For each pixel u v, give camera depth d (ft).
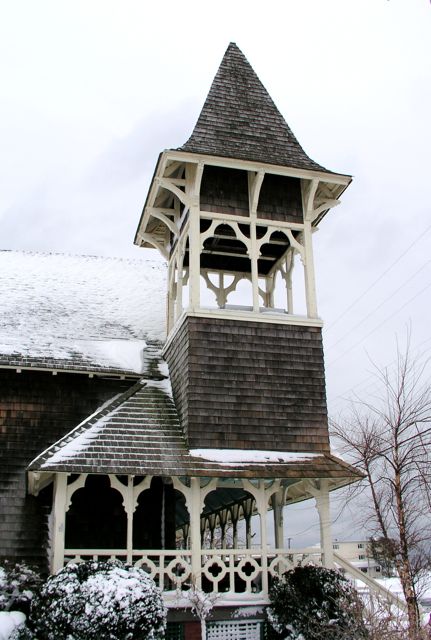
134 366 57.00
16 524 49.93
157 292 72.79
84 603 36.88
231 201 57.06
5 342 55.52
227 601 45.60
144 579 39.37
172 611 44.47
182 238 58.85
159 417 51.49
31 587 43.52
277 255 65.51
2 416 53.06
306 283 56.49
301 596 43.04
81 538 50.67
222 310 53.11
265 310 56.65
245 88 64.49
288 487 56.49
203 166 55.16
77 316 64.13
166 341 60.13
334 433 62.28
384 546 52.31
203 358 51.37
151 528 52.31
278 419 51.37
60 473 45.70
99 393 56.08
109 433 48.62
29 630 38.86
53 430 53.67
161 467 46.42
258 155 58.80
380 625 41.06
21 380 54.44
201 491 47.93
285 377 52.70
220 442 49.47
